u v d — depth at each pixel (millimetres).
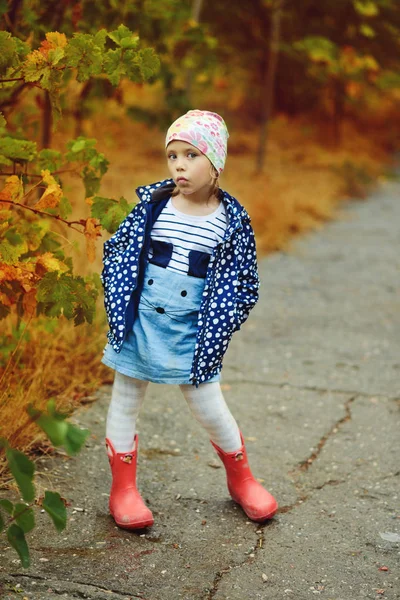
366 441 3865
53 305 2941
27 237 3289
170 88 5469
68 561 2662
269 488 3344
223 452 3049
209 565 2707
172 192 2850
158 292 2779
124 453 2941
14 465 2086
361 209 10898
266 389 4520
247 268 2861
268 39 12195
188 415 4066
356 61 11867
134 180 9164
